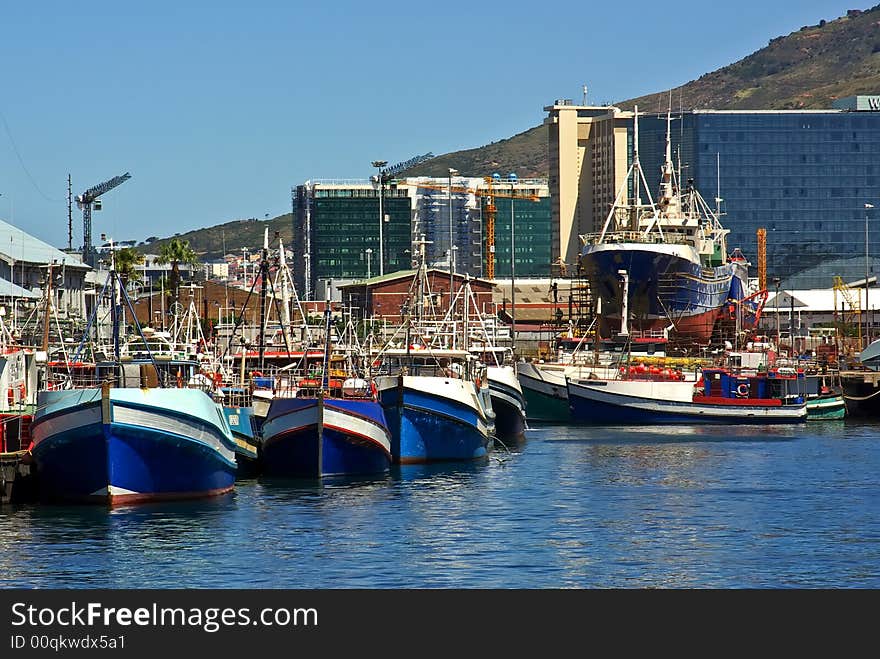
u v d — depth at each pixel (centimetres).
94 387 6750
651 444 10938
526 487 8000
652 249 17775
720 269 19538
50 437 6575
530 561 5828
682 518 6919
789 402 13600
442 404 8950
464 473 8656
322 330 11700
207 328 13088
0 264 15650
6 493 6825
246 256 13425
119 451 6588
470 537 6319
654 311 18162
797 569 5728
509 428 11100
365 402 8106
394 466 8862
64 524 6347
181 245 17750
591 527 6625
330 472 8069
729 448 10600
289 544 6044
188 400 6762
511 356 13588
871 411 15625
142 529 6275
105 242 13250
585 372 13912
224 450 7125
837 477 8644
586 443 11019
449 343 11656
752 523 6775
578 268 19338
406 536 6294
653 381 13275
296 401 7944
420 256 10369
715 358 16550
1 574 5441
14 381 7819
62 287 15850
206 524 6438
